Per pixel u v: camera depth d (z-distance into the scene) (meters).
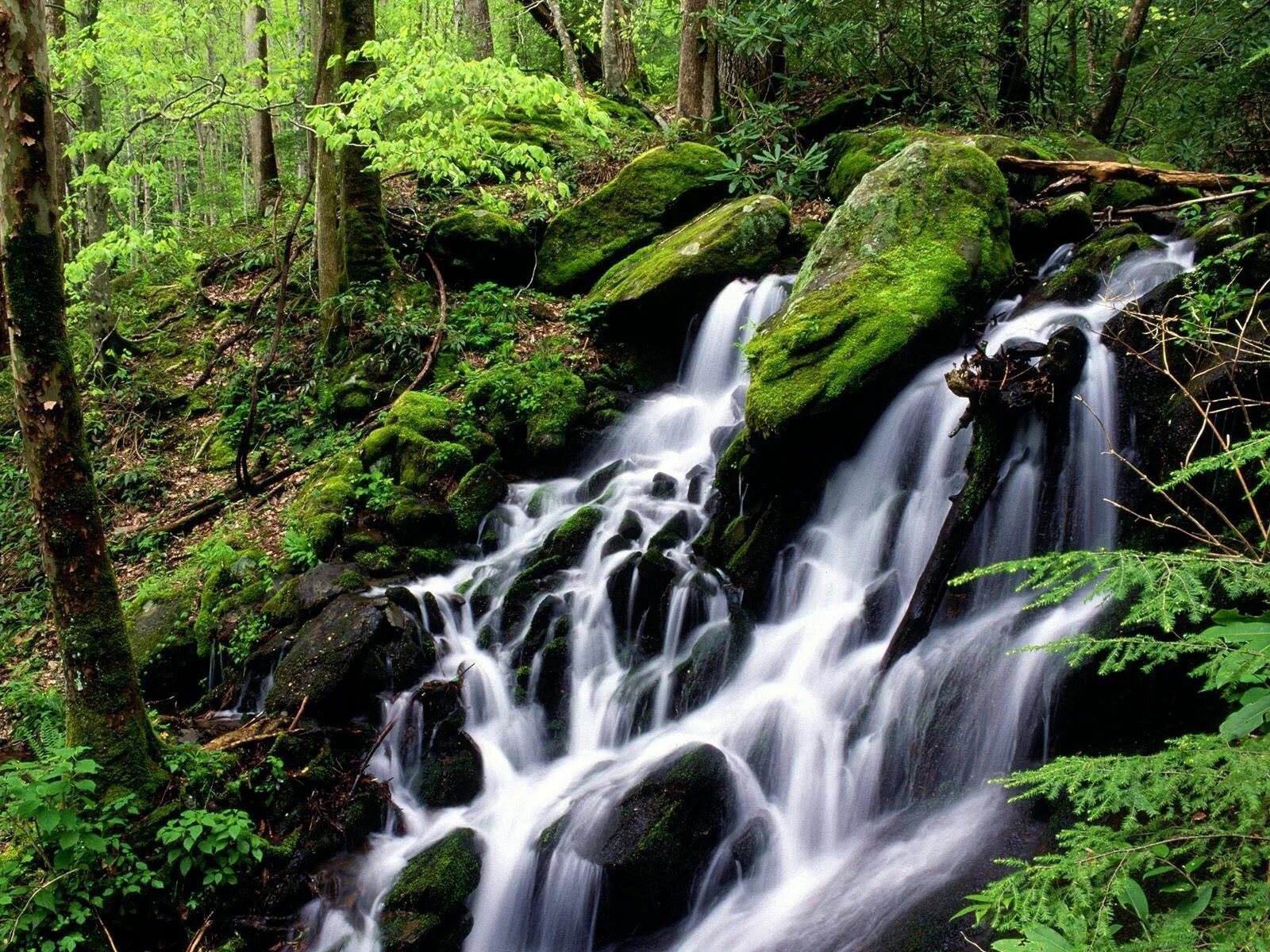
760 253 10.14
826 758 5.74
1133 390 6.15
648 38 19.36
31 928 4.77
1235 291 6.32
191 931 5.08
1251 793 2.14
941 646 5.85
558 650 6.88
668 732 6.32
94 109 11.28
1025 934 2.20
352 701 6.43
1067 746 5.02
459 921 5.40
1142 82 13.38
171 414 11.53
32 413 4.92
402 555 7.98
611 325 10.36
